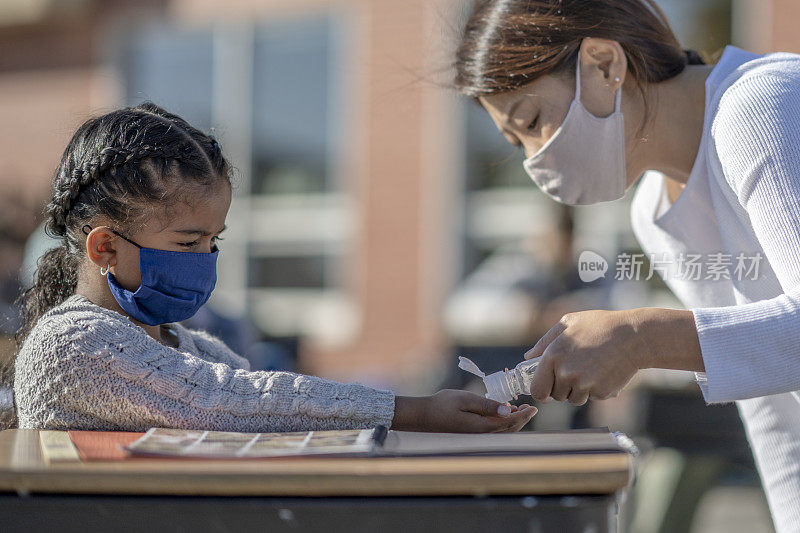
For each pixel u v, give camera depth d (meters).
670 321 2.24
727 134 2.47
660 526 5.29
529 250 7.40
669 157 2.89
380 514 1.71
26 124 13.06
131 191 2.58
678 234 2.88
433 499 1.71
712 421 5.19
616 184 2.98
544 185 3.08
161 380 2.33
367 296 12.00
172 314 2.70
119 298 2.64
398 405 2.47
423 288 11.70
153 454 1.84
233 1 12.68
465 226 11.60
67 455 1.85
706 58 3.21
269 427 2.32
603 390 2.26
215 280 2.80
